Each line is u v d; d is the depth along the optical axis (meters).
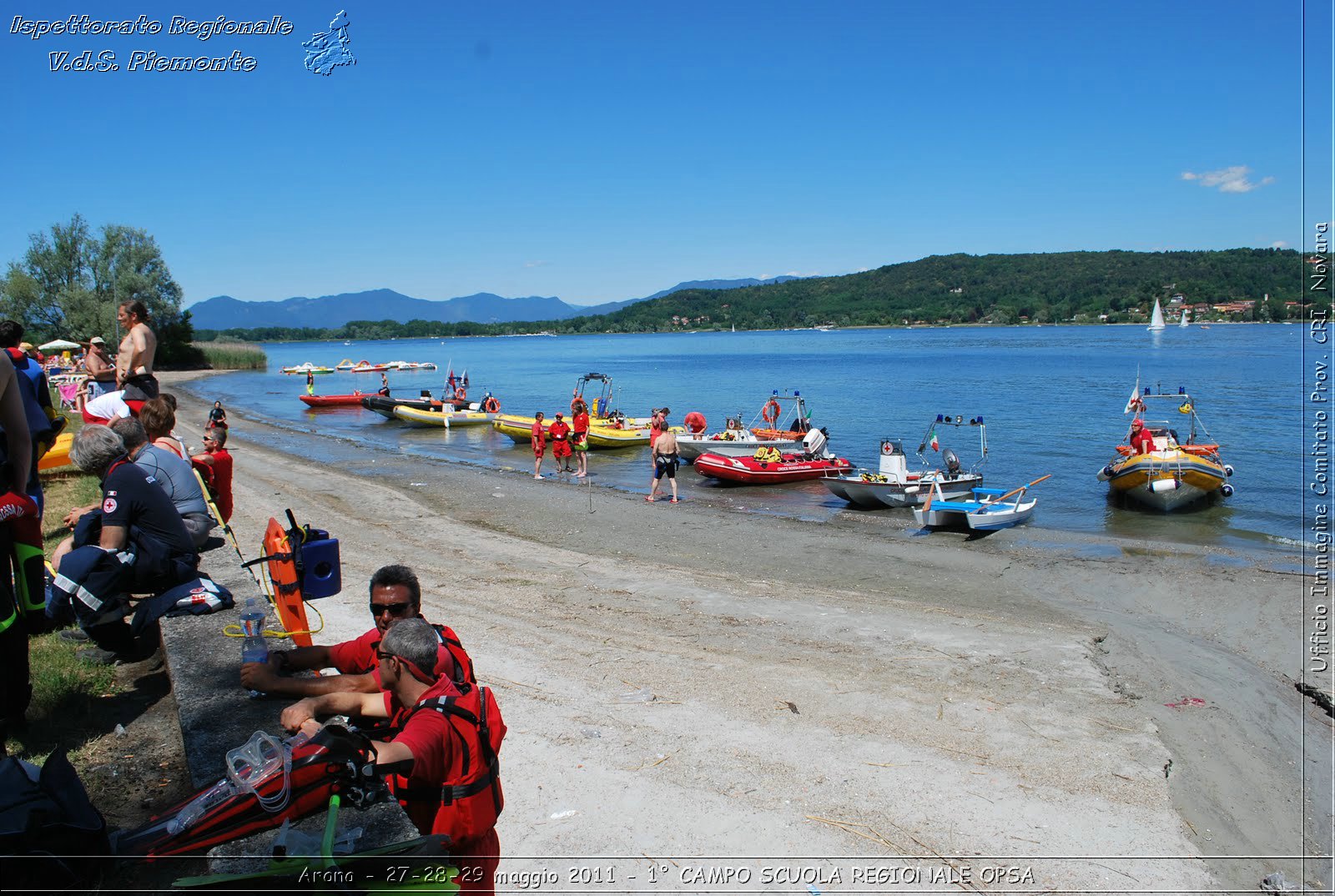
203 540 6.10
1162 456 16.11
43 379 6.05
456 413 31.56
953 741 5.79
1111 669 7.61
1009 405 37.38
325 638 7.18
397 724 3.08
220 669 4.67
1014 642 8.14
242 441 26.66
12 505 4.15
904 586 10.62
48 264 58.91
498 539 12.65
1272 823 4.91
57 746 4.39
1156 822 4.79
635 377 64.62
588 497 17.27
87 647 5.77
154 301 64.19
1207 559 12.28
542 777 5.07
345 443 27.05
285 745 3.22
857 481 16.47
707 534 13.76
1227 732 6.23
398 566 3.77
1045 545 13.20
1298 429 27.39
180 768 4.25
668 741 5.61
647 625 8.40
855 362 80.12
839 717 6.14
